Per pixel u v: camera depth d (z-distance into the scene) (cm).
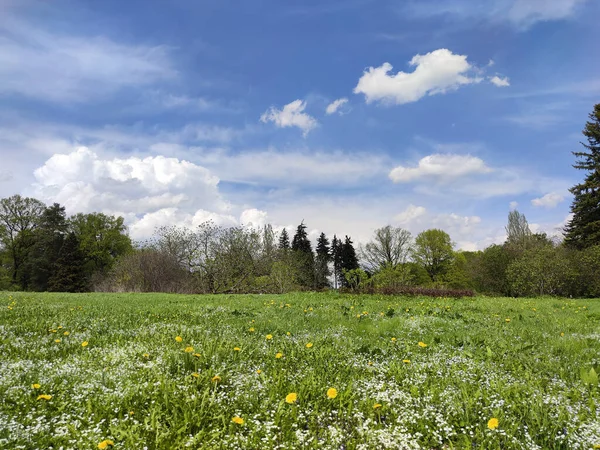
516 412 379
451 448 315
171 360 520
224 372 486
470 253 7100
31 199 5638
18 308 1210
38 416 350
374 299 1964
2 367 481
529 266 3662
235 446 310
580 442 318
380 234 6056
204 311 1216
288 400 372
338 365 547
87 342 636
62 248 5531
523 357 617
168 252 3719
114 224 6353
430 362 573
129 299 1800
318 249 8144
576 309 1634
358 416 363
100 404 377
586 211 4578
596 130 4616
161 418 356
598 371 521
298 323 977
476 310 1513
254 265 3572
